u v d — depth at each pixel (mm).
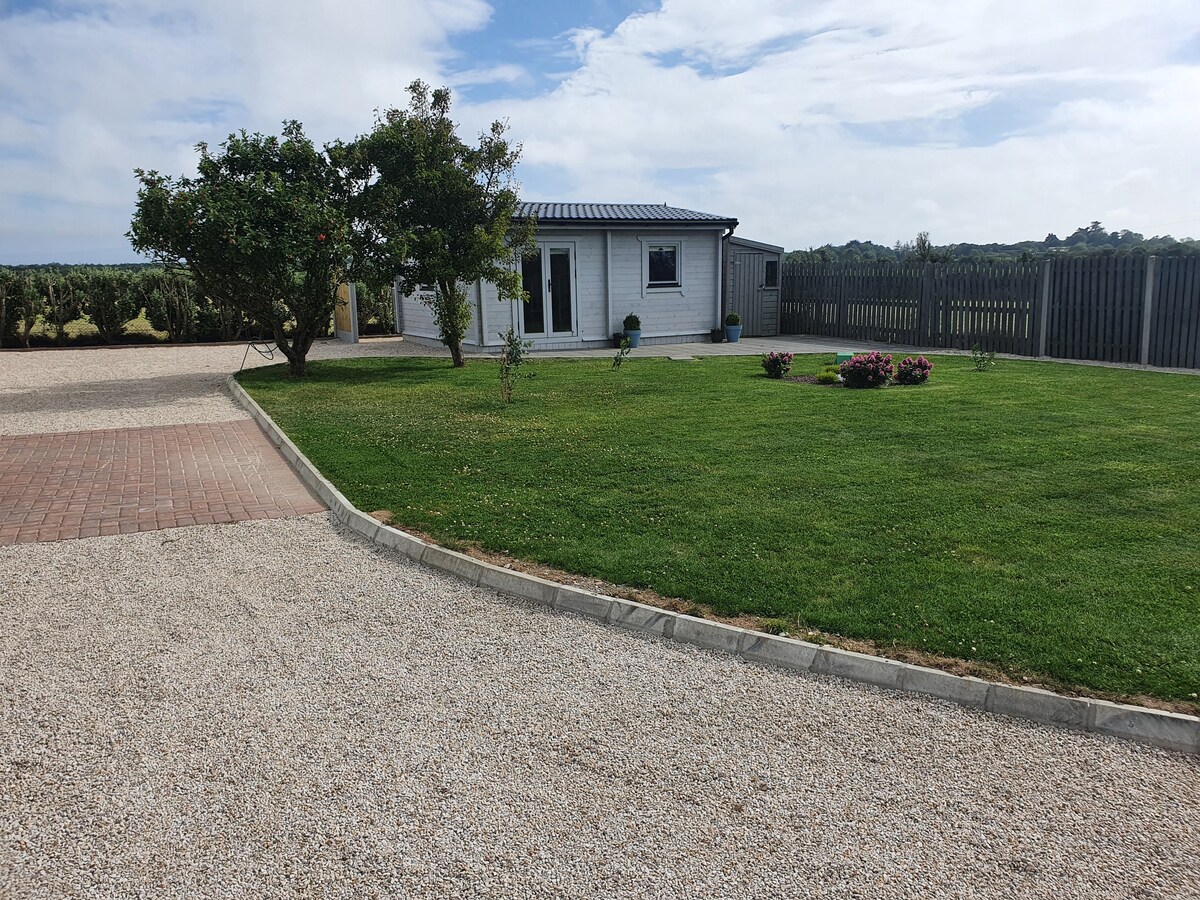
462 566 4965
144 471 7660
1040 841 2668
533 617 4383
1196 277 13242
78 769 3066
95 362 17781
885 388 11461
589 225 17906
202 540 5723
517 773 3039
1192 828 2729
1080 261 14875
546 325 18375
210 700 3572
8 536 5789
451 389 12172
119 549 5539
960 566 4672
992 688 3443
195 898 2428
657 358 16094
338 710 3486
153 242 12141
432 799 2889
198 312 22719
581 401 10797
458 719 3408
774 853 2613
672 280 19562
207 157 13109
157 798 2895
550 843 2660
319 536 5789
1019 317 16078
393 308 24250
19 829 2727
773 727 3330
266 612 4496
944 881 2492
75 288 21656
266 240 12227
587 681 3711
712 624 4043
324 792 2930
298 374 13992
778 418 9289
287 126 13539
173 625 4336
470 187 13805
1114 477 6516
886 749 3174
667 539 5246
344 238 13039
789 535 5250
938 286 17766
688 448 7820
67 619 4410
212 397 12352
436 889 2459
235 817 2793
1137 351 14164
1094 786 2947
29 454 8352
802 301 21594
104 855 2609
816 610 4148
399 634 4211
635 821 2766
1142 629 3867
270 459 8133
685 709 3473
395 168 13703
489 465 7336
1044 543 5031
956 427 8594
